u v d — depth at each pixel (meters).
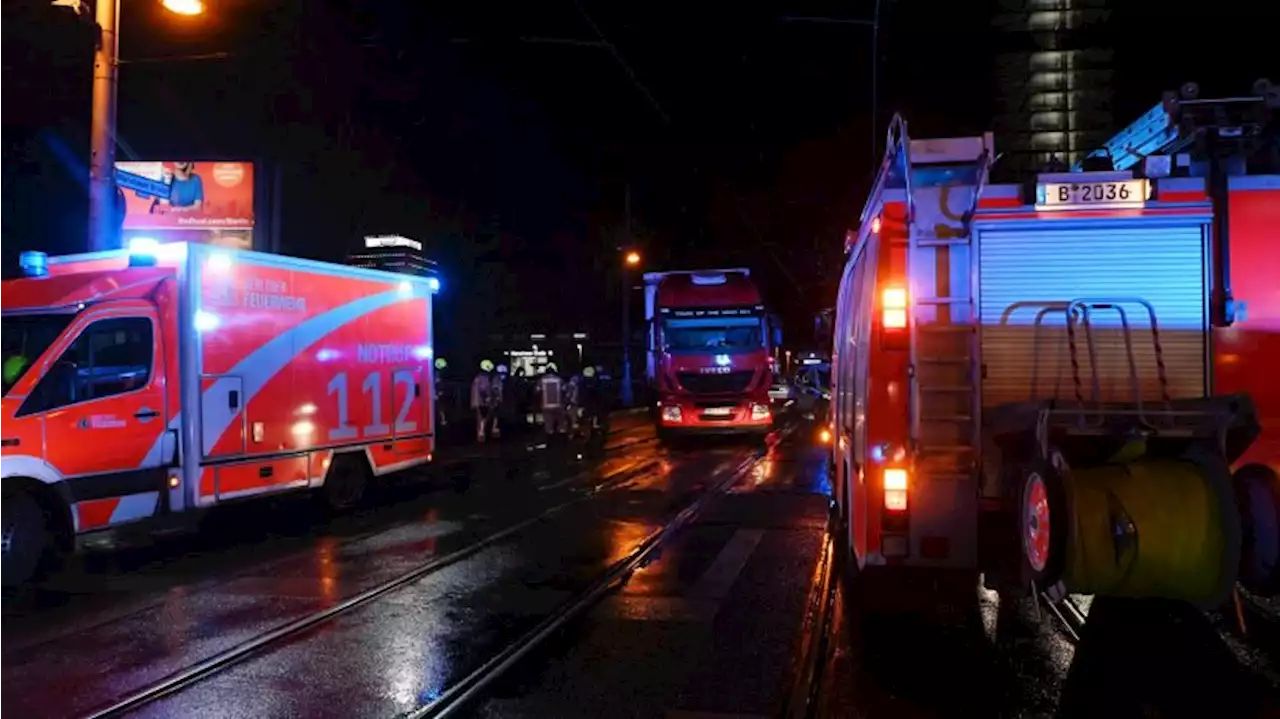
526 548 10.28
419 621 7.40
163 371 10.23
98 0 13.07
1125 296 6.07
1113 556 5.48
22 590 8.61
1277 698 5.55
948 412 5.95
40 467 9.00
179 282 10.45
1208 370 5.98
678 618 7.43
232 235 24.36
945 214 6.01
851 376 7.53
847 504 8.23
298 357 11.97
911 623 7.21
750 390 23.09
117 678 6.14
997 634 6.89
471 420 29.34
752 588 8.38
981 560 6.00
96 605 8.05
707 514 12.47
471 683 5.97
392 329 13.85
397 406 13.90
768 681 5.98
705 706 5.55
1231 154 6.12
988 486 6.05
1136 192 6.02
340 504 12.78
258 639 6.95
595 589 8.36
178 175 24.22
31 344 9.24
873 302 6.07
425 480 16.45
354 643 6.84
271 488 11.48
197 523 12.19
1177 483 5.56
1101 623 7.10
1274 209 5.98
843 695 5.70
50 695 5.83
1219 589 5.45
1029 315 6.12
